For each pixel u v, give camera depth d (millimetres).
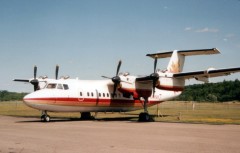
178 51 26516
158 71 24312
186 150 9820
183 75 23688
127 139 12422
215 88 126562
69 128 17297
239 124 20234
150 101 28688
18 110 48094
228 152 9469
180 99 135125
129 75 25109
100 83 26797
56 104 22703
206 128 17250
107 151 9633
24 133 14586
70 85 24031
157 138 12711
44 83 25406
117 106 27172
